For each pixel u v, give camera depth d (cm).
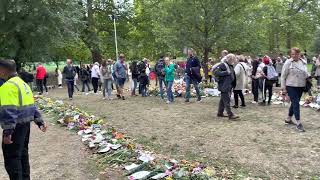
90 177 720
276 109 1452
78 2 3684
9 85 557
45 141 1010
